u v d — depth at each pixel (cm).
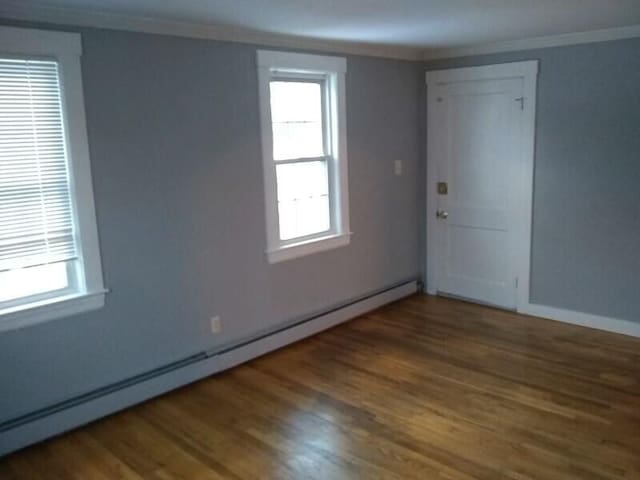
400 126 508
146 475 276
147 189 340
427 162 528
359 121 468
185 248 363
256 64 385
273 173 407
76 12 296
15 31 277
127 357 343
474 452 284
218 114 369
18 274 299
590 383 356
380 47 467
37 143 294
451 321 475
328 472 272
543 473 266
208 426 319
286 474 272
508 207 481
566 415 317
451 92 499
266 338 417
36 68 289
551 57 435
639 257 419
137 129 331
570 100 432
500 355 403
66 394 319
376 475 268
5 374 295
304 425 317
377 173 493
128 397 342
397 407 333
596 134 424
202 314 379
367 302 500
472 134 493
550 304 471
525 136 460
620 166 417
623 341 421
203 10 304
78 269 317
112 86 317
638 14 346
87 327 323
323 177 455
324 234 461
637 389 346
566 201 447
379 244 506
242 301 402
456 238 523
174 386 365
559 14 341
